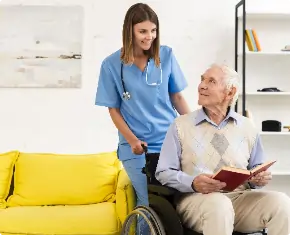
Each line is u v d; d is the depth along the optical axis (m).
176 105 2.83
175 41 3.91
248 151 2.33
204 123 2.31
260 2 4.02
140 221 2.56
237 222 2.24
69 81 3.82
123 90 2.68
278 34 4.06
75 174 3.30
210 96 2.28
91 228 2.87
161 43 3.91
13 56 3.79
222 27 3.95
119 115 2.72
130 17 2.53
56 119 3.83
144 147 2.51
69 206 3.21
